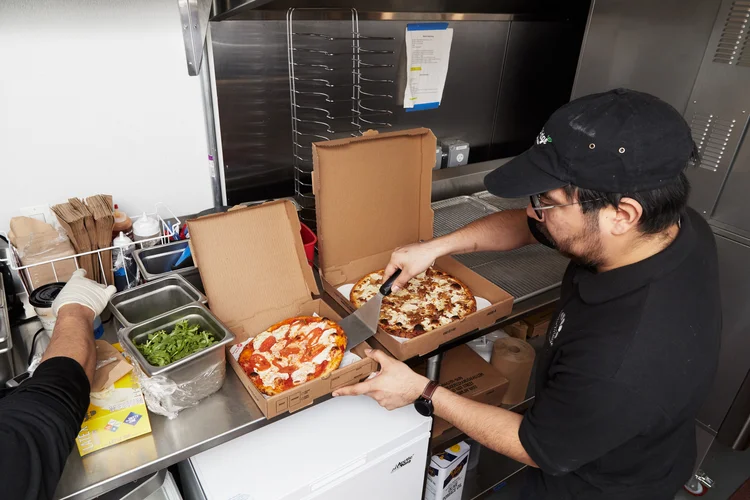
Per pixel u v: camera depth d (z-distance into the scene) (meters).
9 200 1.40
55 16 1.27
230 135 1.66
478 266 1.61
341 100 1.86
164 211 1.65
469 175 2.06
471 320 1.24
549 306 1.46
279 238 1.24
